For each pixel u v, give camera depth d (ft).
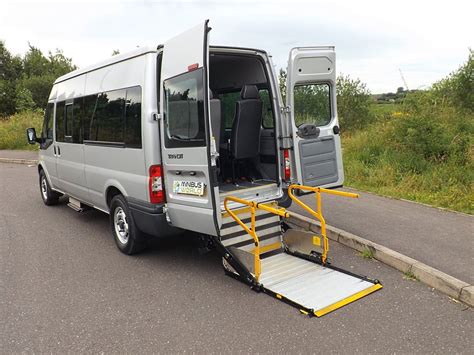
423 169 27.43
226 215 14.39
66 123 21.53
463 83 41.70
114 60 16.99
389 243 16.67
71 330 11.39
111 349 10.45
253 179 17.85
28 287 14.23
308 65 15.75
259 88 17.69
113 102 16.67
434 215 20.48
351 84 49.08
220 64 17.60
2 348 10.57
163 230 14.76
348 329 11.01
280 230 16.11
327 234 18.19
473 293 11.98
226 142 18.19
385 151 31.32
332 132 16.92
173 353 10.21
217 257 16.70
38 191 31.48
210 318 11.82
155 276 14.93
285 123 16.07
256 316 11.85
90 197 19.81
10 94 99.14
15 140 60.75
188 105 12.94
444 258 14.99
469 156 27.37
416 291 13.08
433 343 10.31
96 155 18.22
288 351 10.15
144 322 11.74
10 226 21.89
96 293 13.66
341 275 13.94
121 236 17.42
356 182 28.04
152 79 14.52
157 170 14.49
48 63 146.51
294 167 16.15
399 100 37.19
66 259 16.88
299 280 13.69
